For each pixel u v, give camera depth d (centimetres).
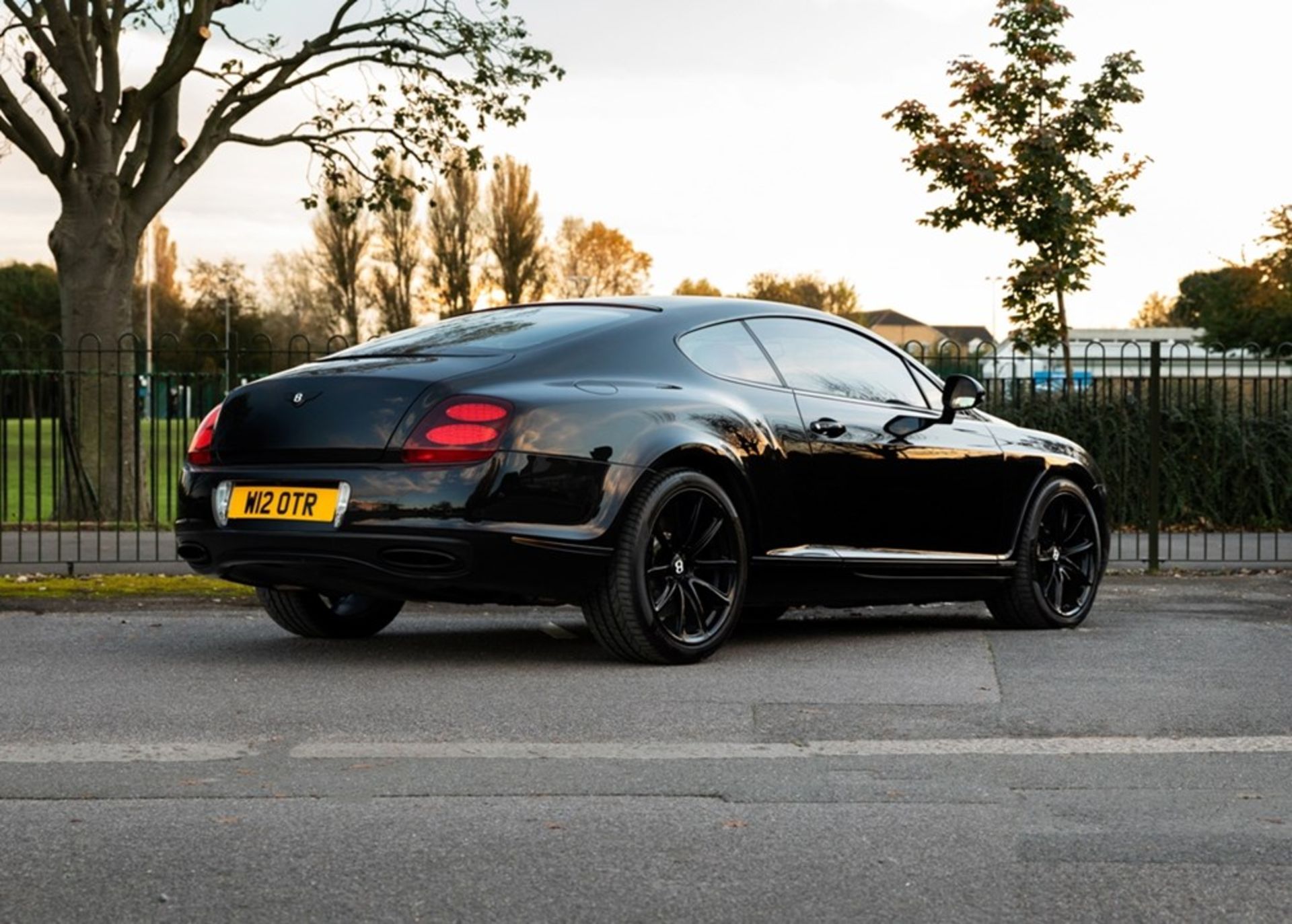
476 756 441
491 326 628
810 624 770
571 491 570
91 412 1576
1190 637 710
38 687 548
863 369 707
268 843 351
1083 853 347
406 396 564
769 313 680
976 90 1705
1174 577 1064
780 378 664
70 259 1598
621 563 584
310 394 580
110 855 341
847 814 380
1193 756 450
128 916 301
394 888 319
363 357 607
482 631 717
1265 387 1602
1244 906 311
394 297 5950
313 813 378
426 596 577
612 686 553
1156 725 493
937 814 382
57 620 741
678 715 502
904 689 553
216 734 469
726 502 615
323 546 564
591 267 6488
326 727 480
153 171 1647
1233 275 4016
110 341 1603
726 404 629
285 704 517
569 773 422
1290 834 365
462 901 311
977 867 337
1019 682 570
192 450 610
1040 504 746
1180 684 571
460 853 344
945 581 711
